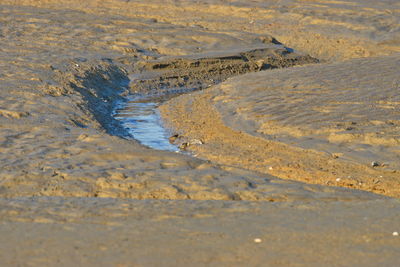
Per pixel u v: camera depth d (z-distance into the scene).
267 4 134.00
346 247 24.73
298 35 116.19
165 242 25.44
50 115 56.94
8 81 69.50
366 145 48.09
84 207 31.75
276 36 117.38
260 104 62.28
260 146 51.50
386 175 43.28
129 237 26.12
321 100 61.34
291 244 25.17
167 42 104.56
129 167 40.44
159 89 84.69
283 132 53.53
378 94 62.03
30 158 42.50
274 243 25.31
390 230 27.00
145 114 68.50
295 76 73.12
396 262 23.00
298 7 129.62
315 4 131.00
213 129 58.22
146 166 40.47
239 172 39.59
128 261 23.11
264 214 30.22
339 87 66.00
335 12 124.12
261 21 125.56
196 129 58.97
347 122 52.97
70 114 58.38
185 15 130.62
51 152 44.09
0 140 47.16
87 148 45.03
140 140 56.62
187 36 107.38
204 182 37.19
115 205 32.28
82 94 70.44
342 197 34.88
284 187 36.62
